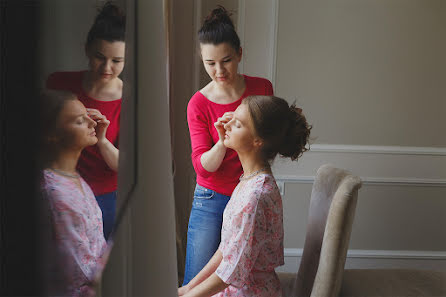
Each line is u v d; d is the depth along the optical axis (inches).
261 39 109.2
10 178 5.0
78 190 8.0
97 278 8.1
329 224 53.6
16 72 5.1
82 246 8.0
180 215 109.0
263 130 47.2
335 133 113.7
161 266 12.3
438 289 65.7
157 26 13.4
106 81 9.5
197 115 70.7
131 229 10.6
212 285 46.0
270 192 47.1
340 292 65.5
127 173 11.3
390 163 114.0
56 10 6.3
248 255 45.9
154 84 12.8
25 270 5.4
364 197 115.4
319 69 111.1
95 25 8.7
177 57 100.7
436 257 116.6
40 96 5.7
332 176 62.6
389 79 111.5
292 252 116.3
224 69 67.5
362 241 117.5
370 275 70.1
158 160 12.6
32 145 5.5
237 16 107.3
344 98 112.2
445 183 114.0
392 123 113.3
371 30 109.5
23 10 5.2
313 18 109.0
